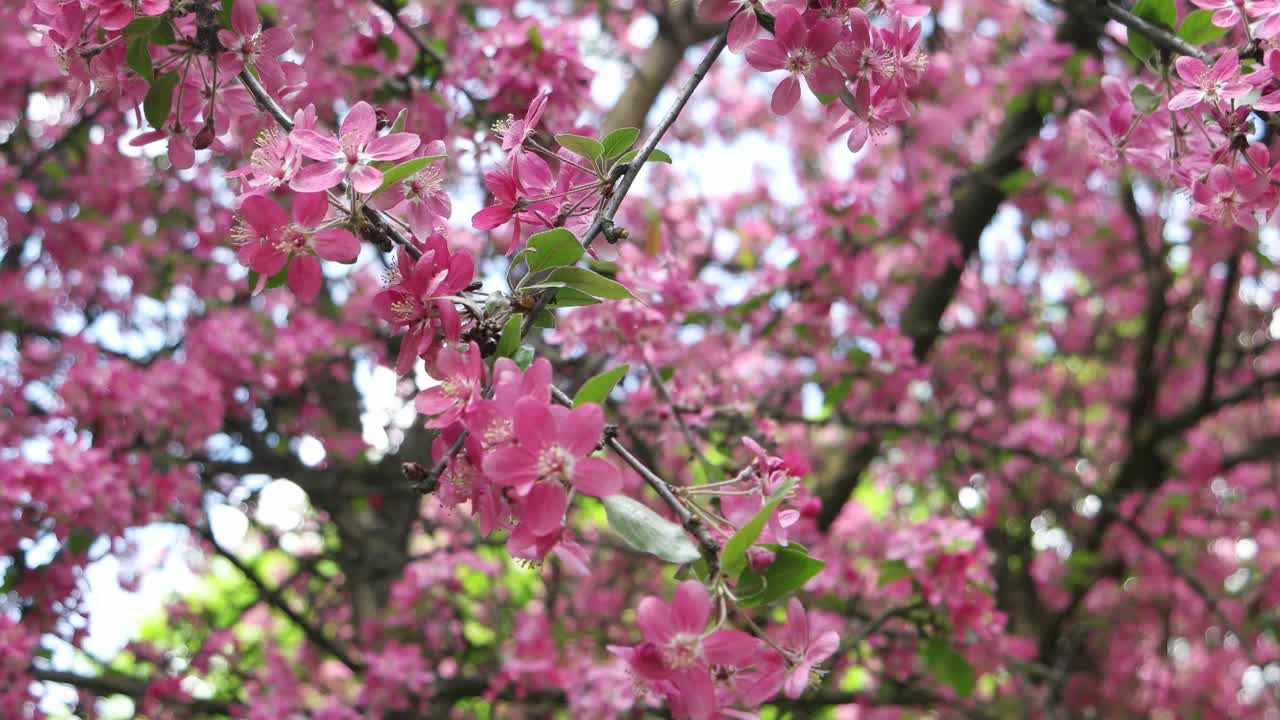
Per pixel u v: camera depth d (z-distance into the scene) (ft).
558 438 4.83
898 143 20.99
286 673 15.48
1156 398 21.65
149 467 13.07
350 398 18.03
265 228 5.43
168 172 16.31
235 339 15.57
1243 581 21.81
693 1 15.02
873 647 14.17
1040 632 20.31
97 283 16.58
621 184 5.79
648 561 17.48
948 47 20.18
